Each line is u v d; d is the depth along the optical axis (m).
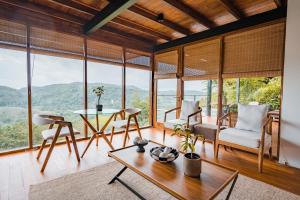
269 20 2.83
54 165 2.37
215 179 1.38
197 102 3.55
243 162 2.58
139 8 3.00
